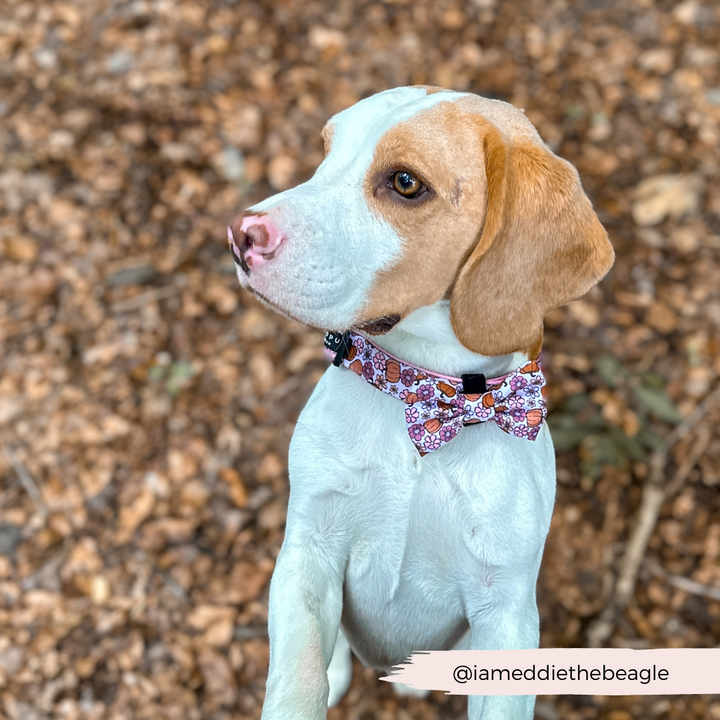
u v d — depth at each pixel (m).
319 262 0.60
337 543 0.67
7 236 1.29
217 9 1.66
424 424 0.63
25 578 1.00
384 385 0.64
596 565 1.02
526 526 0.64
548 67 1.61
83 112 1.47
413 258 0.62
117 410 1.13
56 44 1.57
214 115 1.48
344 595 0.70
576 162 1.44
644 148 1.46
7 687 0.93
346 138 0.64
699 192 1.38
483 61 1.63
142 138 1.44
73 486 1.06
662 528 1.05
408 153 0.60
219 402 1.15
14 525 1.03
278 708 0.59
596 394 1.15
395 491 0.64
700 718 0.93
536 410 0.64
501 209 0.60
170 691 0.94
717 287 1.27
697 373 1.18
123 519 1.04
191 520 1.05
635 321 1.23
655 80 1.57
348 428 0.65
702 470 1.09
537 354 0.68
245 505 1.06
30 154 1.40
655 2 1.69
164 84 1.52
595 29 1.66
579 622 0.99
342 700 0.94
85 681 0.94
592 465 1.08
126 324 1.22
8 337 1.19
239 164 1.43
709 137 1.47
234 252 0.61
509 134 0.62
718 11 1.67
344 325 0.63
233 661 0.97
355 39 1.65
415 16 1.70
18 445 1.10
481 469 0.64
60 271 1.27
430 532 0.65
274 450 1.11
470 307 0.61
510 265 0.61
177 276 1.28
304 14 1.68
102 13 1.62
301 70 1.59
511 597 0.66
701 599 1.01
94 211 1.34
